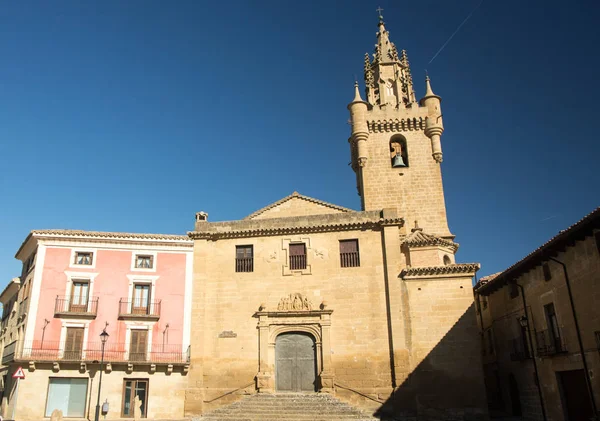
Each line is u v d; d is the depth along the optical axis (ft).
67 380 122.42
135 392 123.13
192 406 117.39
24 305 134.72
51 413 119.65
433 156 161.27
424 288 115.85
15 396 120.06
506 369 119.44
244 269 127.65
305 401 111.04
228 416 108.37
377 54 180.14
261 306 122.31
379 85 175.63
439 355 110.52
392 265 120.06
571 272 84.64
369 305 119.03
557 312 90.27
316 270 124.16
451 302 113.50
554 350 91.86
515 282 109.29
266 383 116.57
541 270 96.63
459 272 115.03
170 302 132.16
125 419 119.44
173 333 129.70
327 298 121.39
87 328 127.44
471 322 111.24
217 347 121.60
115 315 129.49
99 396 111.04
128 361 122.62
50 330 125.90
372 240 124.36
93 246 134.00
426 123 164.25
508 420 104.68
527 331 103.71
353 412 106.01
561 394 90.27
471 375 107.86
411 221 154.81
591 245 78.02
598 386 77.30
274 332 121.08
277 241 128.16
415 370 110.83
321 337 118.21
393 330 114.73
